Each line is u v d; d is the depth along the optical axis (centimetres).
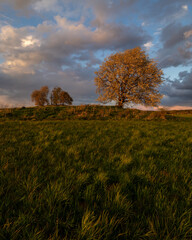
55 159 299
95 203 160
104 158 321
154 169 252
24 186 181
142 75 3209
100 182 210
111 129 804
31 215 137
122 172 242
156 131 779
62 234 131
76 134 618
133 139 539
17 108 2384
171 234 129
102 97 3472
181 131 797
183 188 194
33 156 310
